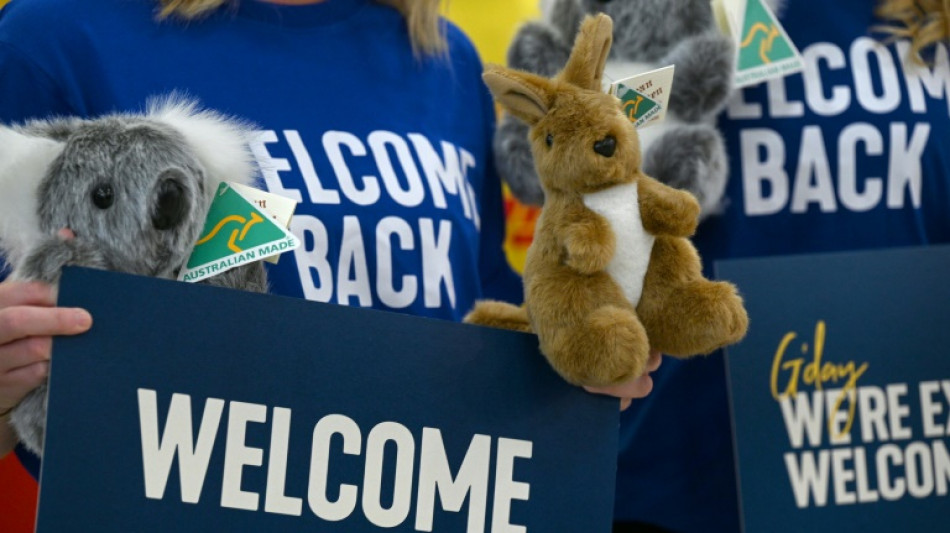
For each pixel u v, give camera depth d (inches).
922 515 68.3
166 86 52.0
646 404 74.9
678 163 68.2
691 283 43.5
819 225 73.5
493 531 43.5
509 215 84.9
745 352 67.6
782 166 73.3
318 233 53.4
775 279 68.3
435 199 57.7
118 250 41.8
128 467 40.4
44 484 39.7
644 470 74.9
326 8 58.0
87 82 51.1
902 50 74.7
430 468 43.2
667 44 69.9
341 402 42.6
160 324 41.1
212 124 45.4
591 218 41.6
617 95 45.4
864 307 68.9
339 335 42.8
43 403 42.6
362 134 56.2
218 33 54.3
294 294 52.4
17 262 42.9
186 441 41.1
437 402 43.4
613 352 39.8
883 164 73.6
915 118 73.9
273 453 41.8
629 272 42.6
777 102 73.2
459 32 66.7
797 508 67.0
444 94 62.2
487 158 66.9
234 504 41.3
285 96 54.7
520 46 70.7
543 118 42.6
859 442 68.1
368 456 42.7
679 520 74.4
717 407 74.3
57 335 40.3
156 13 53.3
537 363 44.3
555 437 44.3
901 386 68.7
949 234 75.3
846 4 74.9
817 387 68.0
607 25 43.4
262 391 41.9
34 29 51.1
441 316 57.0
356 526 42.4
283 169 53.2
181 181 42.2
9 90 50.0
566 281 41.7
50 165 41.8
